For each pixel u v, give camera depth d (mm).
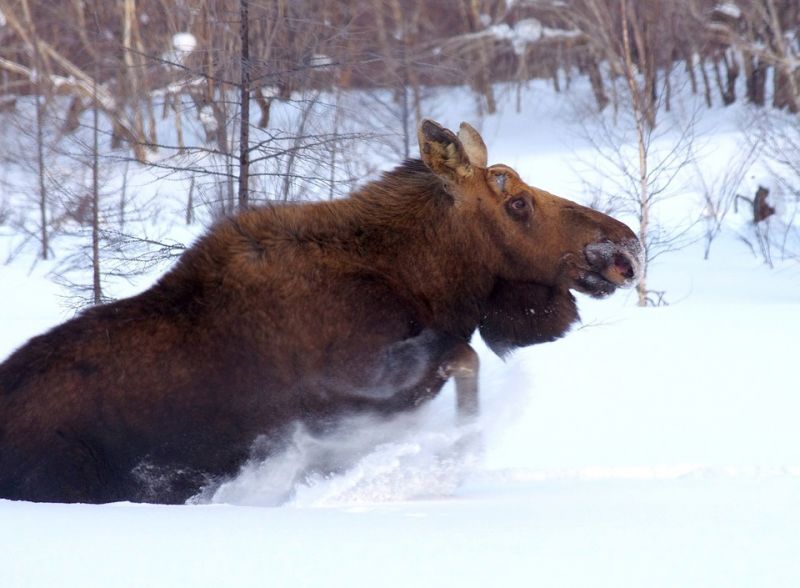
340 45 48875
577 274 23594
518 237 23359
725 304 64125
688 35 145250
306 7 48812
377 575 13609
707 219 88750
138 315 21453
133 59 72375
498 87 174250
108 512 17688
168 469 21062
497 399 25750
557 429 33062
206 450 21234
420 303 22953
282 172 42344
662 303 67125
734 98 144500
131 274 43875
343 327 21766
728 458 28984
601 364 43750
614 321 54562
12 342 48094
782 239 88250
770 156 94750
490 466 27938
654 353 45938
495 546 14992
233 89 44750
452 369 22141
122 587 13297
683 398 37469
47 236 80625
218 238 22109
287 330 21609
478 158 23844
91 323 21406
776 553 14414
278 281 21781
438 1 177125
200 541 15398
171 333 21297
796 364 43156
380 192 23281
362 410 21906
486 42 162250
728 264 82250
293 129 45062
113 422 20750
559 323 24172
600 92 141875
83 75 90188
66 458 20328
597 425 33531
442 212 23172
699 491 20297
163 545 15156
